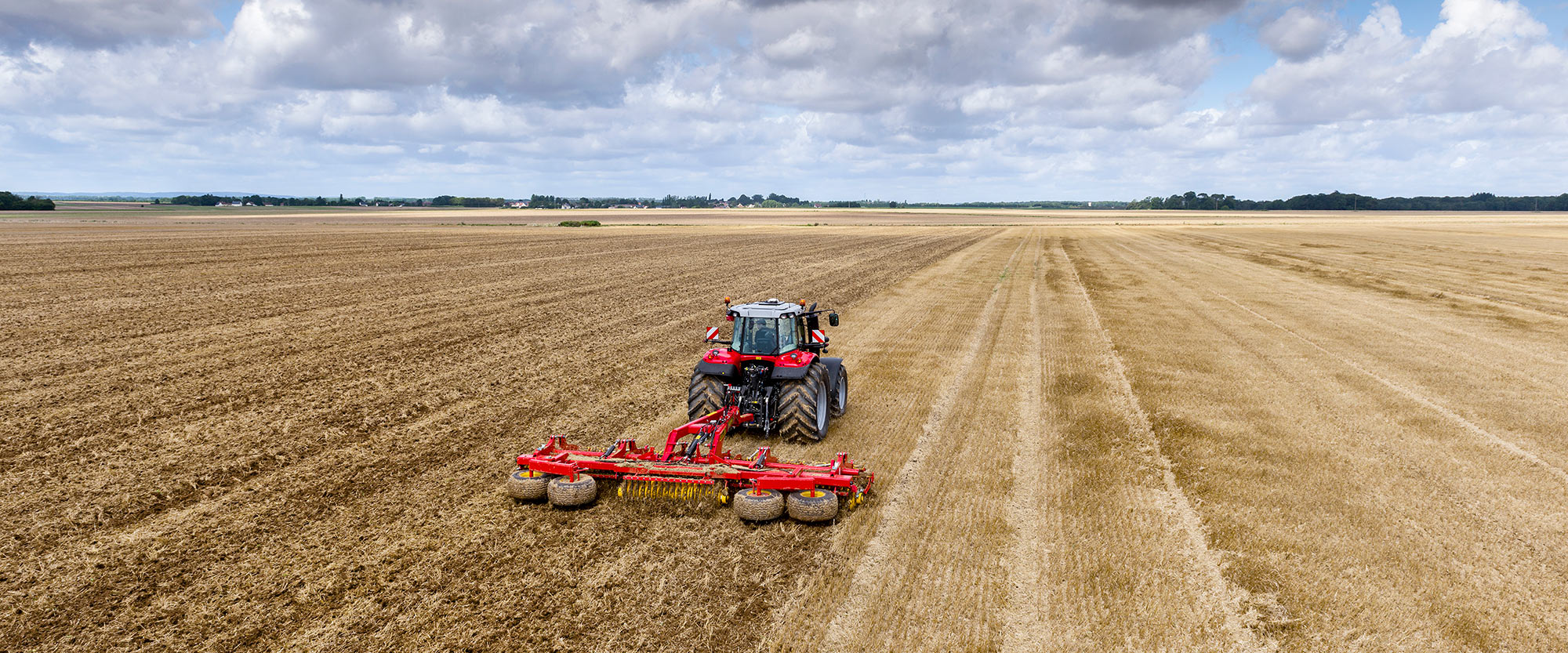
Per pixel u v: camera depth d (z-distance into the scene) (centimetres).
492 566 559
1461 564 580
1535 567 580
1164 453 827
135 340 1384
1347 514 666
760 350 858
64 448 799
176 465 755
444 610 500
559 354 1338
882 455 823
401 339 1455
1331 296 2267
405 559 566
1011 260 3653
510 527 625
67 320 1583
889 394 1094
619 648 462
